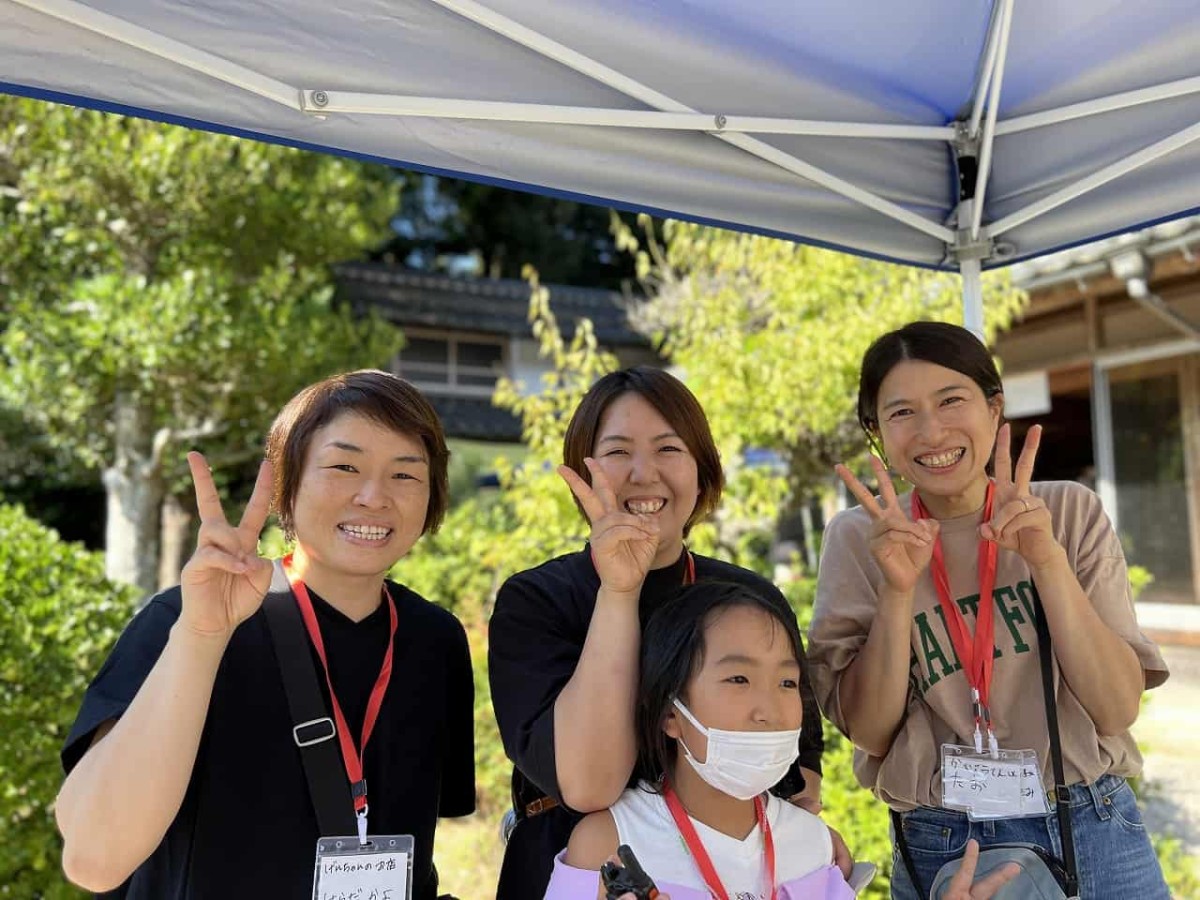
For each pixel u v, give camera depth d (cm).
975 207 273
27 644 388
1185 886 388
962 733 215
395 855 170
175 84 182
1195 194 247
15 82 171
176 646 151
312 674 177
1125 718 207
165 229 749
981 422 215
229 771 168
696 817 175
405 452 183
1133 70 240
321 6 185
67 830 151
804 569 645
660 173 240
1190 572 741
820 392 543
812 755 205
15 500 1263
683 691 171
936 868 220
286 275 761
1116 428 789
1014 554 222
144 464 773
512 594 193
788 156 248
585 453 201
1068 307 816
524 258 2056
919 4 224
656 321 869
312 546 179
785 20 222
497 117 206
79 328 673
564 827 185
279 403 763
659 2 209
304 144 199
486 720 551
